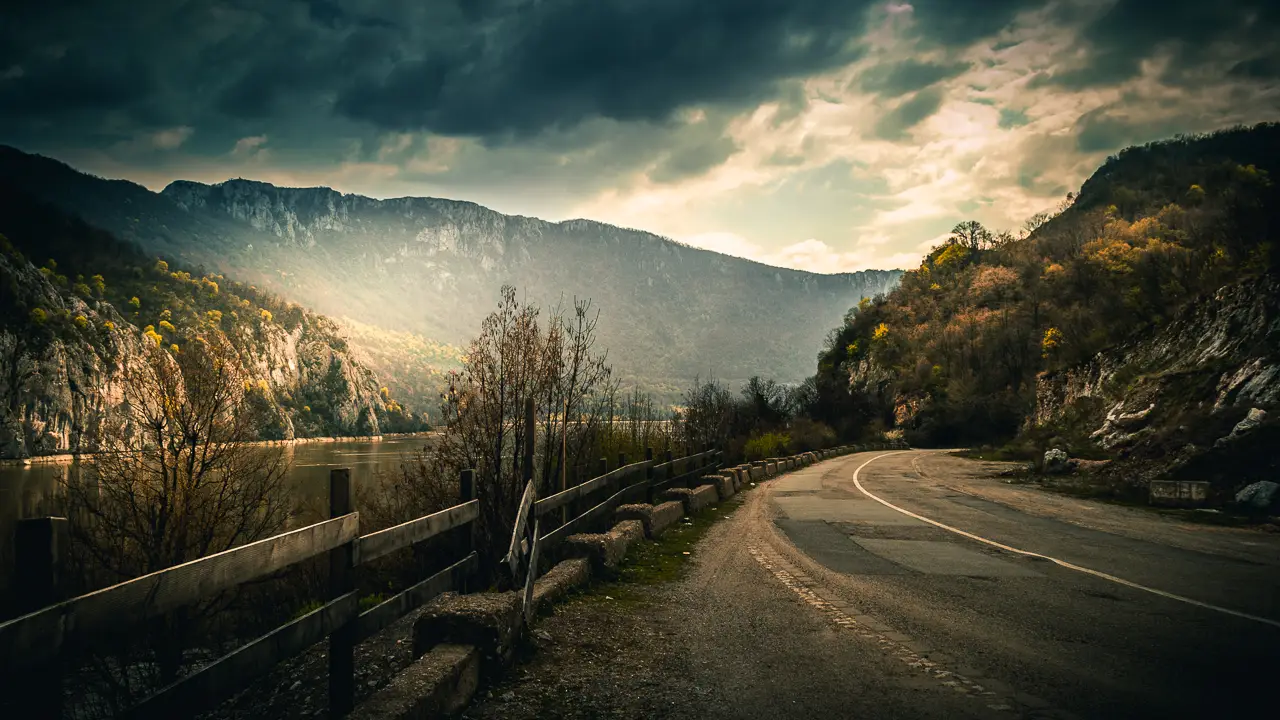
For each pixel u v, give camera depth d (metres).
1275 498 13.33
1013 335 88.25
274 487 11.07
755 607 6.75
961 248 149.00
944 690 4.43
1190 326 28.02
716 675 4.79
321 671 8.10
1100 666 4.86
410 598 4.80
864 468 31.53
